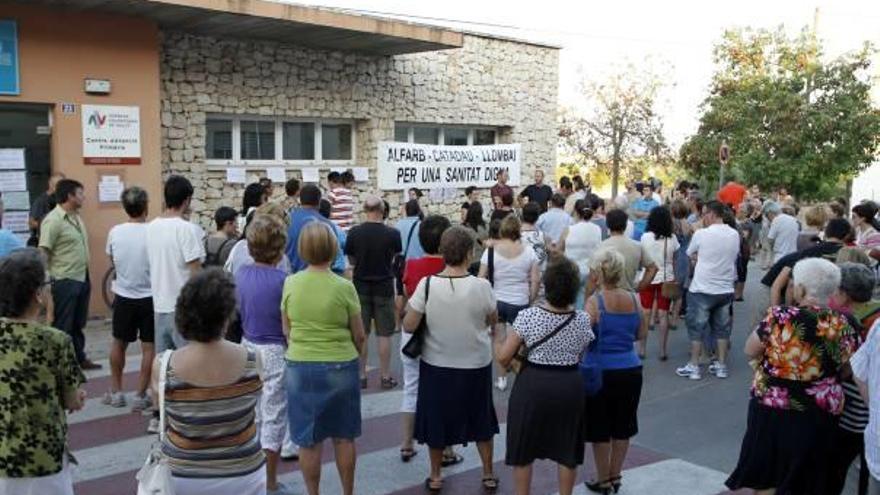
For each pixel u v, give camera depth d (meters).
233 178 12.31
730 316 8.31
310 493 4.76
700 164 25.86
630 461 5.91
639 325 5.07
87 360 7.94
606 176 30.23
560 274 4.49
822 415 4.16
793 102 23.75
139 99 10.54
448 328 4.98
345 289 4.67
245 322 5.14
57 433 3.54
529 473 4.57
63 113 9.88
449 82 15.39
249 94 12.34
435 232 5.89
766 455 4.30
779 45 25.73
